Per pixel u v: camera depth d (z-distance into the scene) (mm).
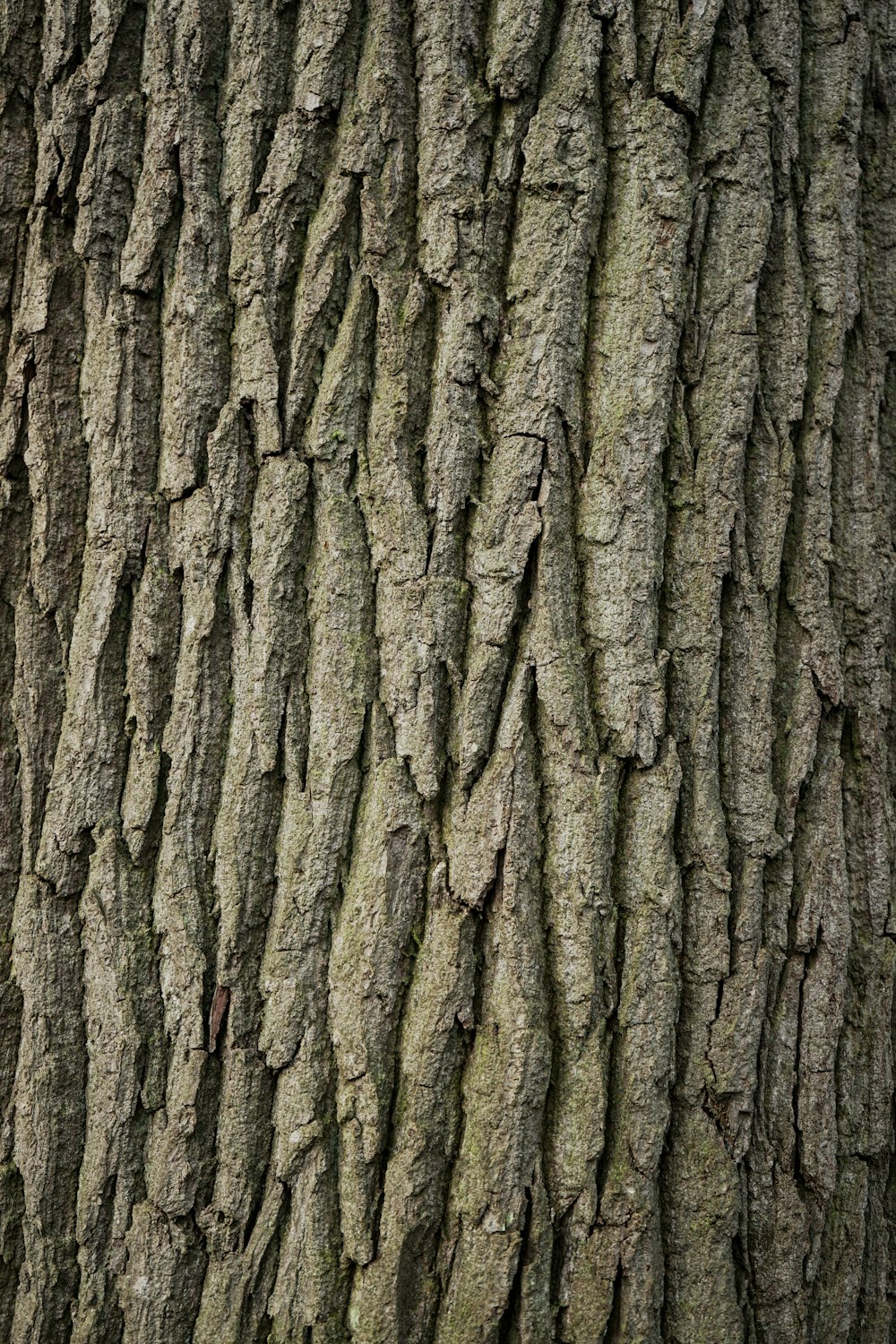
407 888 1086
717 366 1106
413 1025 1081
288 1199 1088
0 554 1135
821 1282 1099
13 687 1131
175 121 1113
